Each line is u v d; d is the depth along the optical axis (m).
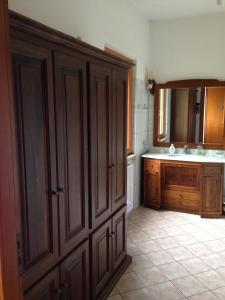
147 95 4.25
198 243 3.00
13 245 0.80
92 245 1.88
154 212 3.93
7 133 0.75
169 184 3.91
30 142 1.23
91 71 1.72
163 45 4.13
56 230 1.45
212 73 3.93
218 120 3.96
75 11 2.30
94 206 1.88
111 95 2.03
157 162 3.89
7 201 0.76
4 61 0.74
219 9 3.64
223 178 3.76
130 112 3.81
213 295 2.16
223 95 3.90
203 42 3.91
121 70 2.20
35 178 1.28
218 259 2.67
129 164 3.71
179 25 3.99
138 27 3.72
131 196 3.78
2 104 0.73
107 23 2.86
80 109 1.64
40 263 1.34
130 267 2.52
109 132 2.04
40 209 1.33
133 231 3.30
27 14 1.81
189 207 3.85
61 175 1.47
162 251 2.82
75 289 1.69
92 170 1.81
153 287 2.25
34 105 1.24
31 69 1.21
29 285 1.28
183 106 4.13
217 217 3.73
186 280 2.34
